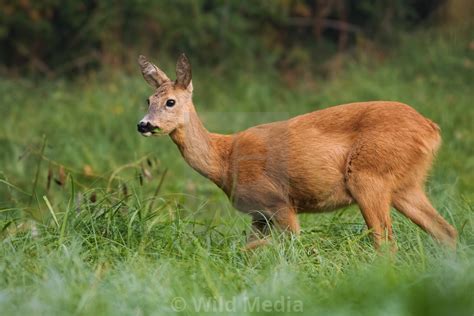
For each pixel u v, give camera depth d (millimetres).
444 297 8266
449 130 18547
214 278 9406
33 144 18875
